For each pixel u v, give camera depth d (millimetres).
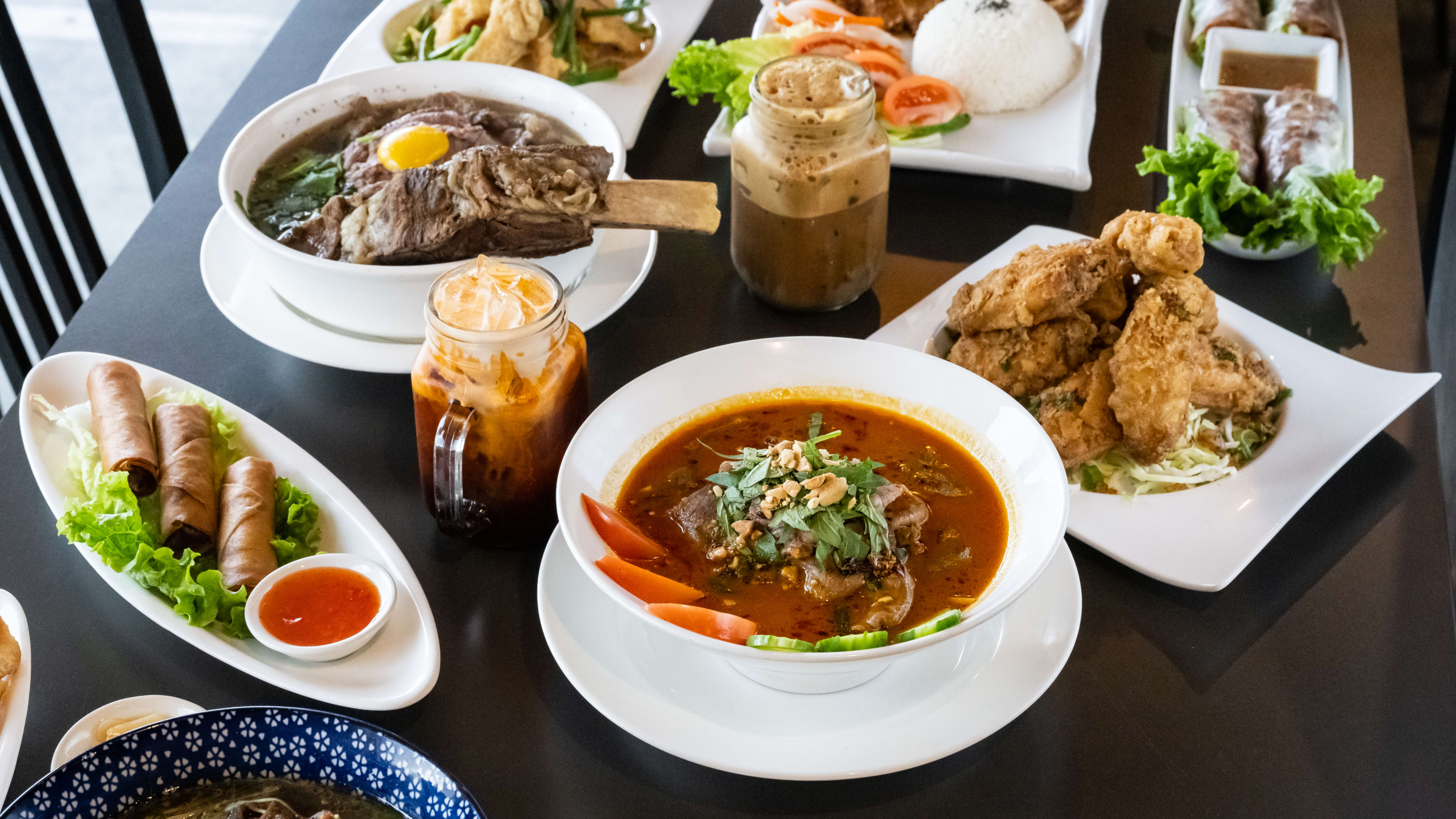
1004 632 1142
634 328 1398
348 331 1340
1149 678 1171
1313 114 1493
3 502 1273
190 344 1387
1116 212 1510
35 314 1739
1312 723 1149
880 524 1141
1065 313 1279
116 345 1385
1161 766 1132
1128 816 1112
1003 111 1574
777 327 1399
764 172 1318
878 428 1224
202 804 1088
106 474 1215
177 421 1252
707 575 1156
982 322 1297
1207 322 1276
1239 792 1121
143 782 1087
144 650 1188
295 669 1152
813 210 1323
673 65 1551
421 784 1078
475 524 1221
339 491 1242
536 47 1596
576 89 1485
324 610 1176
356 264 1281
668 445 1220
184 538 1206
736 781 1129
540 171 1291
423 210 1289
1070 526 1218
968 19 1574
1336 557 1231
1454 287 2043
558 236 1310
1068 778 1127
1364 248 1397
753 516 1157
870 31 1605
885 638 1062
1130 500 1234
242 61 3084
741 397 1236
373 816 1083
